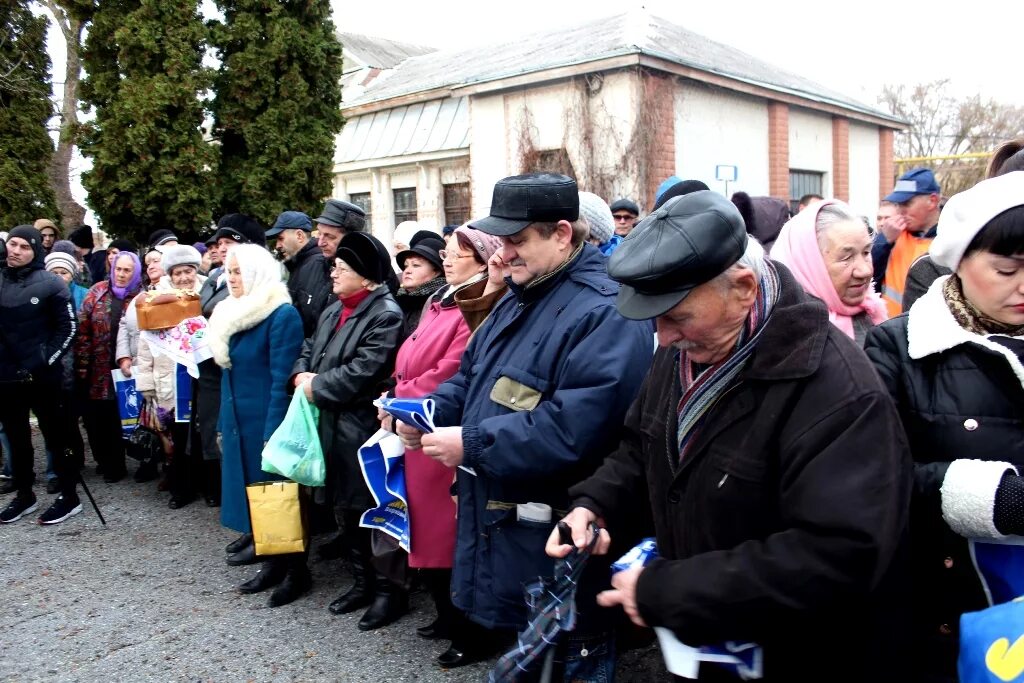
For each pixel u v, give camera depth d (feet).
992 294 4.87
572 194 7.47
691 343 4.71
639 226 4.77
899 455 4.25
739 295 4.57
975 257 4.92
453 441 7.43
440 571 9.88
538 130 35.68
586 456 6.98
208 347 13.87
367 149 44.62
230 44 28.94
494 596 7.61
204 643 10.75
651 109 32.53
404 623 11.23
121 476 19.27
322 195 30.42
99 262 27.53
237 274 12.55
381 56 59.11
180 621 11.46
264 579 12.51
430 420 7.73
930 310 5.33
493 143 37.52
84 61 28.89
